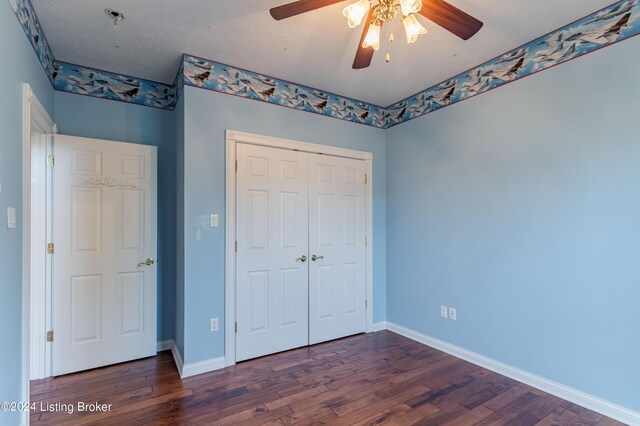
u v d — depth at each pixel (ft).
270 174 10.12
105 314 9.20
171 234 10.52
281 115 10.27
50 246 8.59
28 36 6.54
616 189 6.79
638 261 6.50
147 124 10.32
